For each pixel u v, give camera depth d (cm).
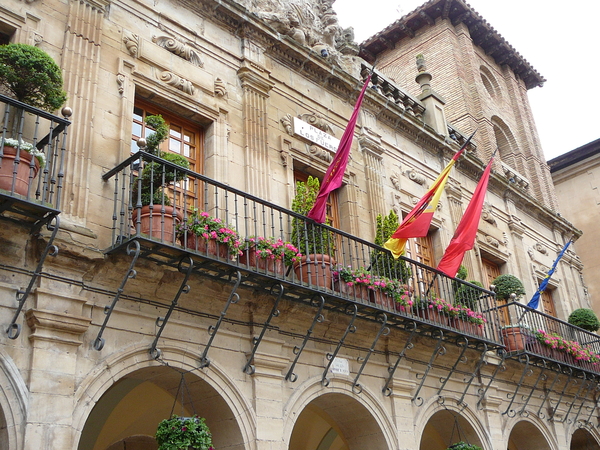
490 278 1814
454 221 1667
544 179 2486
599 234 2600
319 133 1351
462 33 2364
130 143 1005
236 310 1005
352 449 1198
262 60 1290
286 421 1008
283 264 986
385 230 1281
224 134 1152
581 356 1619
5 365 742
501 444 1413
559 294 2120
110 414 1115
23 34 930
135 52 1068
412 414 1224
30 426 733
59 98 839
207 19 1224
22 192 752
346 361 1146
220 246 923
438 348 1230
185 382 938
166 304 927
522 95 2650
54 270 822
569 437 1653
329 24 1498
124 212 908
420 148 1667
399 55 2470
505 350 1436
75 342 804
